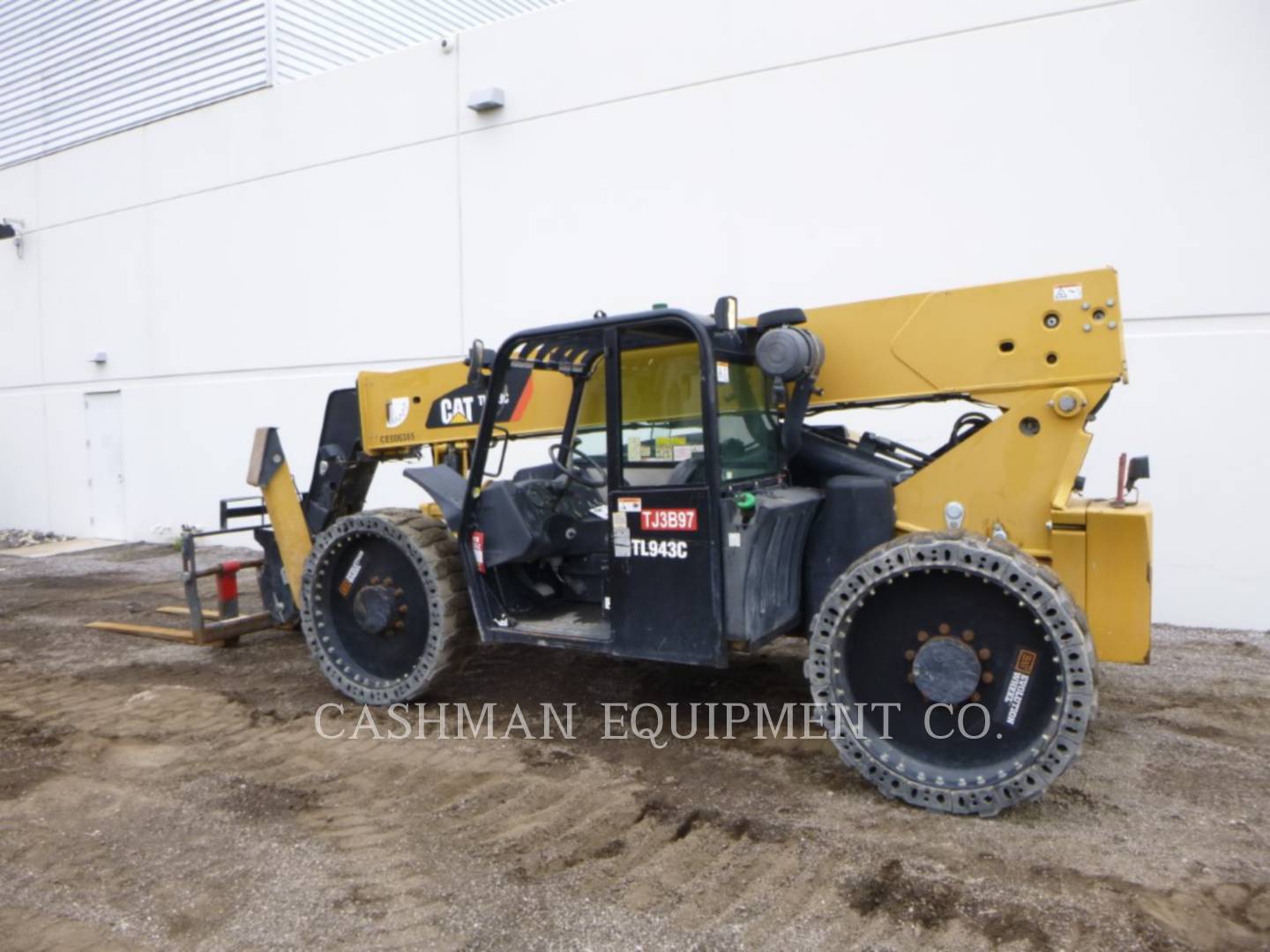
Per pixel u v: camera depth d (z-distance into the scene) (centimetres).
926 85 723
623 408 409
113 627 695
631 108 859
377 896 297
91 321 1291
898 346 408
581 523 460
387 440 557
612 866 310
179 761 422
